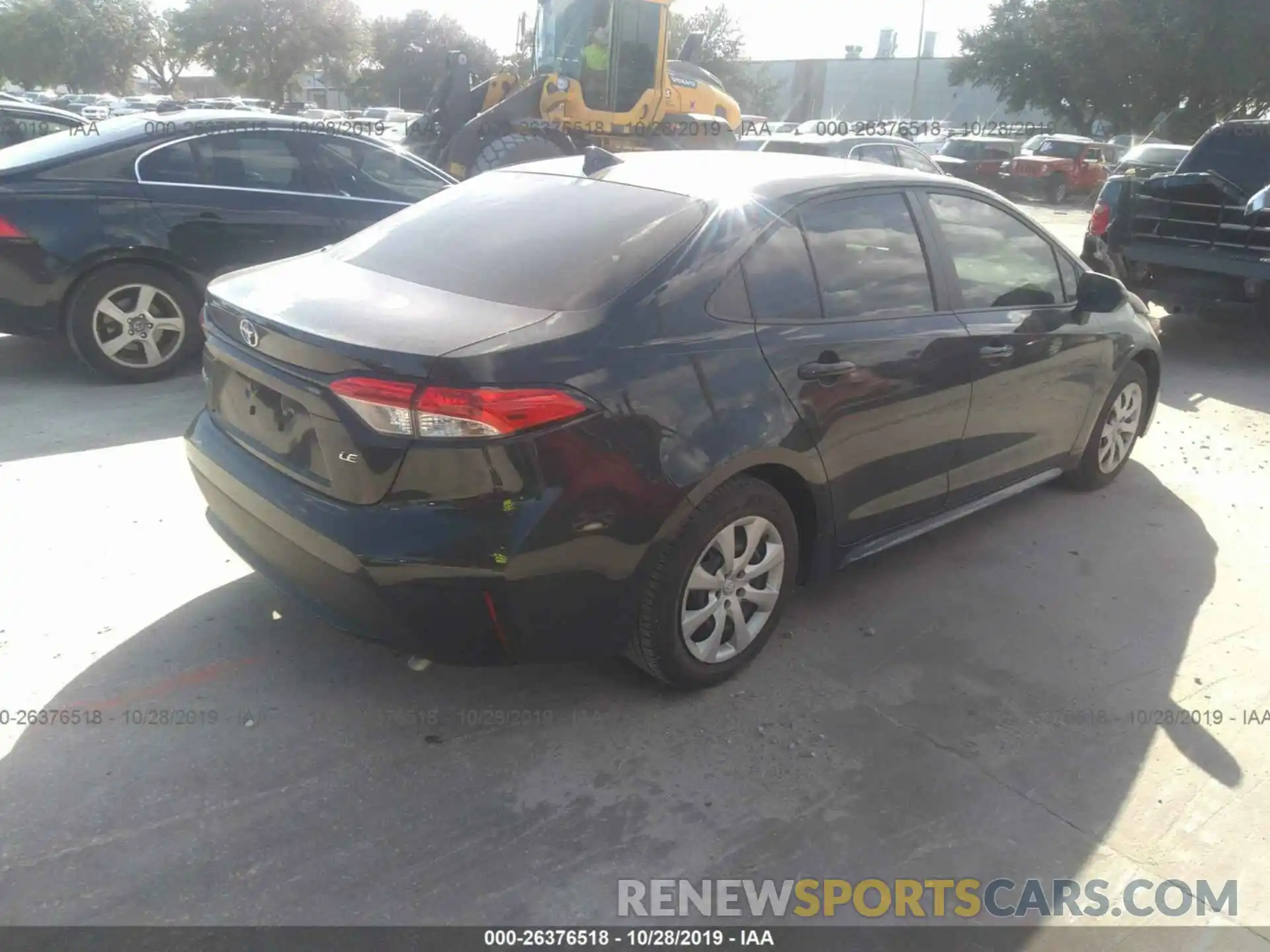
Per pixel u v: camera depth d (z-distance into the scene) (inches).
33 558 153.8
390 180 276.7
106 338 238.4
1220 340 349.1
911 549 176.2
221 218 246.1
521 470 104.4
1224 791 116.8
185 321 247.9
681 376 115.8
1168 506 199.0
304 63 1831.9
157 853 99.9
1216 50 1427.2
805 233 135.3
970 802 113.4
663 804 110.4
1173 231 320.8
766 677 135.1
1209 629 152.6
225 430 130.3
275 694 125.3
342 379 105.8
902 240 148.6
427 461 103.4
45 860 98.3
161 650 132.8
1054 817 111.8
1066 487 205.6
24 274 225.5
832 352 131.7
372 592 106.9
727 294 123.7
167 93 2320.4
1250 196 346.3
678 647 123.6
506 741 119.3
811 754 119.8
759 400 122.6
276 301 121.0
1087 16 1537.9
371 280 128.2
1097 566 171.9
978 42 1681.8
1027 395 168.7
